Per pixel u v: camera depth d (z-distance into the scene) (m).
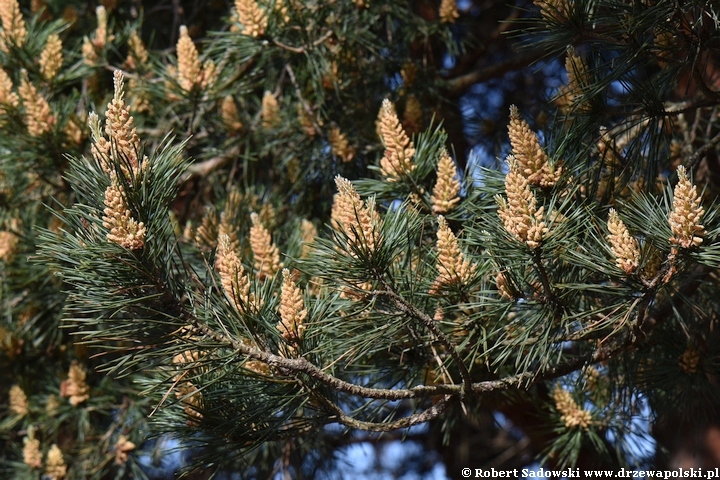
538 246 1.07
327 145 1.45
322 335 1.11
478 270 1.12
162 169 1.08
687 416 1.23
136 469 1.43
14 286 1.46
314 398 1.11
